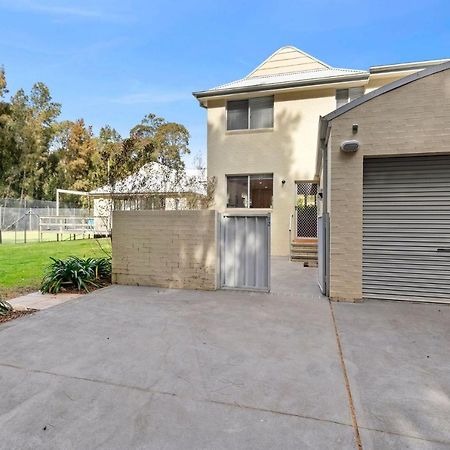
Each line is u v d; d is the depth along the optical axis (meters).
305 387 2.82
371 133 5.44
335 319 4.68
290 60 13.23
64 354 3.50
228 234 6.55
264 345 3.74
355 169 5.55
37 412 2.47
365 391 2.76
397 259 5.59
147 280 6.85
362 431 2.25
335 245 5.70
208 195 12.03
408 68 10.64
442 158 5.37
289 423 2.33
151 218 6.81
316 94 11.61
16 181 31.11
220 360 3.35
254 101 12.20
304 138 11.68
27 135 29.59
